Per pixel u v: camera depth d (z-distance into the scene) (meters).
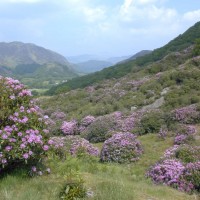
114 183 9.77
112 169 13.49
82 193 8.69
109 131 22.17
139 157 16.50
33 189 8.95
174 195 11.08
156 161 15.35
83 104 37.38
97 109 31.95
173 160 14.12
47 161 10.97
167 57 47.00
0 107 9.89
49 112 36.72
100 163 15.83
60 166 11.16
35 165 10.32
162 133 19.62
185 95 27.16
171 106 26.08
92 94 40.62
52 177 10.25
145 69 46.81
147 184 12.20
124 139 17.03
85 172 11.45
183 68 35.84
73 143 17.17
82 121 27.67
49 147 10.30
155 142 19.00
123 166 15.58
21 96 10.53
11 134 9.42
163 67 44.38
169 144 18.06
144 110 26.06
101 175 11.45
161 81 34.62
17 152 9.35
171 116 21.78
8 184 9.23
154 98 30.72
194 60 37.25
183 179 12.72
